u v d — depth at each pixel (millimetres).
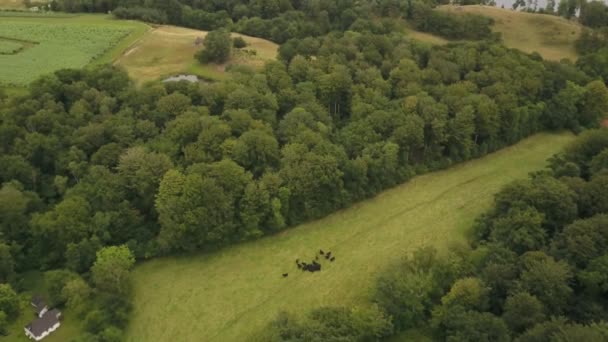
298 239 93188
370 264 87750
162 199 85438
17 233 86562
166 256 89688
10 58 138750
